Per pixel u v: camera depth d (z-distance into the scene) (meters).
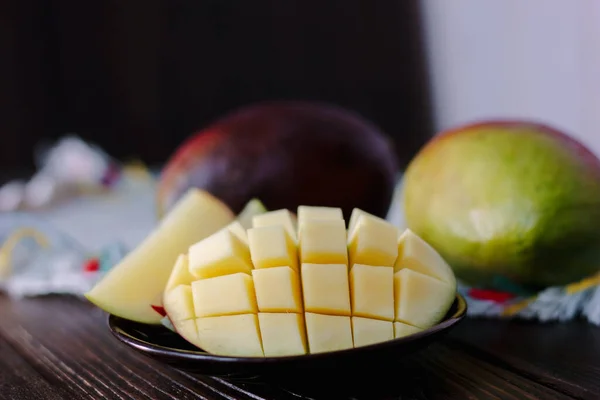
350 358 0.38
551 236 0.46
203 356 0.38
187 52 1.89
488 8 1.65
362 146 0.57
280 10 1.93
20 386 0.44
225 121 0.59
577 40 1.45
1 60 1.70
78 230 0.74
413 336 0.38
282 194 0.56
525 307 0.48
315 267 0.39
